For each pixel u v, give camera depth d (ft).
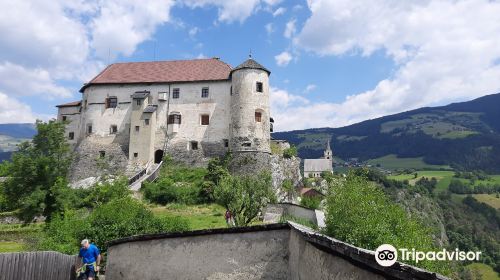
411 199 327.88
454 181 429.38
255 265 30.14
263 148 193.67
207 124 204.23
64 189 130.82
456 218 301.63
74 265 46.78
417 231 62.95
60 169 139.13
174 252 35.29
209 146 201.46
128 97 210.18
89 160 203.62
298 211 127.95
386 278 13.92
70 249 67.67
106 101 211.00
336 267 18.65
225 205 105.29
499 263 197.26
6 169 136.15
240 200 101.45
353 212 65.26
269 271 29.45
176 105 208.54
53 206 130.31
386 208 66.44
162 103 209.15
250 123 193.36
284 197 191.01
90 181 194.80
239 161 190.29
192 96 208.13
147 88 211.41
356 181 74.38
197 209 152.97
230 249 31.53
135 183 177.78
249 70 197.98
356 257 16.06
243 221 101.96
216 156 199.52
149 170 196.34
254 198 103.76
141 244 38.91
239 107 195.62
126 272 40.19
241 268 30.66
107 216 72.08
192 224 120.98
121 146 204.85
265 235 30.22
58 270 43.39
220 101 205.36
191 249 34.01
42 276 40.45
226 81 206.59
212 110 205.16
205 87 208.03
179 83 209.97
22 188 133.08
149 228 71.67
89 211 136.67
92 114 210.38
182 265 34.37
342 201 67.82
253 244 30.55
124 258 40.88
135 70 222.48
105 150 205.26
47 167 133.80
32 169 132.57
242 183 106.52
